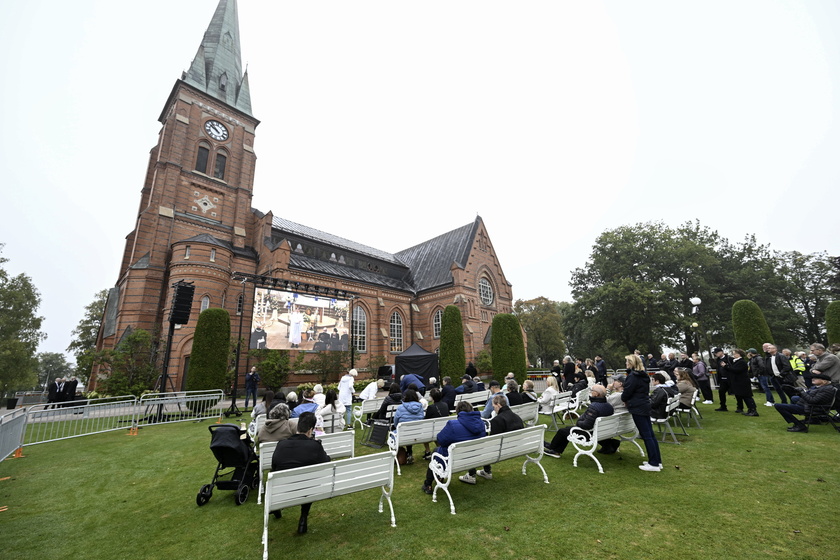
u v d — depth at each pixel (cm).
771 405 1254
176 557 436
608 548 409
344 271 3681
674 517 481
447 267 4131
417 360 2452
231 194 3222
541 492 588
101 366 2320
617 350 5131
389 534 463
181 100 3030
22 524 535
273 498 412
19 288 3519
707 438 878
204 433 1187
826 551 388
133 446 1015
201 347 1759
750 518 470
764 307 3647
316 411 846
